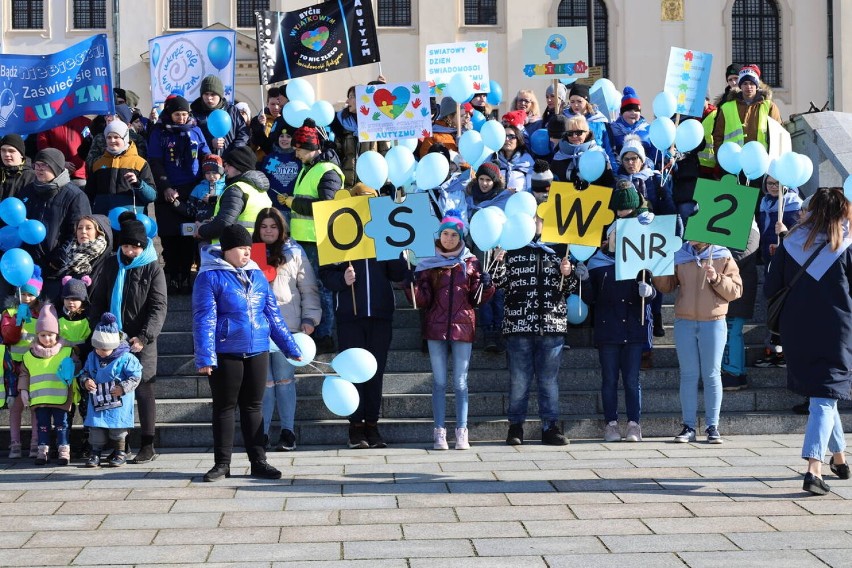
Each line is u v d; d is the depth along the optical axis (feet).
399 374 43.86
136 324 37.73
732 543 26.99
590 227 38.88
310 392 43.24
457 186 45.01
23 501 31.86
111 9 145.79
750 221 37.81
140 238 37.65
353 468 35.96
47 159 42.52
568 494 31.96
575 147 47.39
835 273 32.81
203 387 43.29
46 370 37.32
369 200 37.47
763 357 45.78
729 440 40.45
